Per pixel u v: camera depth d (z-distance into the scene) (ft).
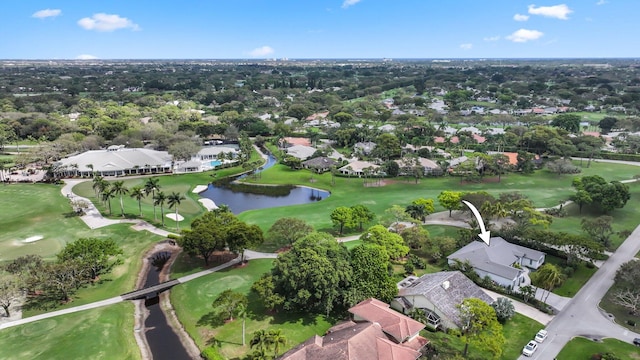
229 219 317.63
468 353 199.82
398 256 284.20
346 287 232.73
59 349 199.31
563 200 433.07
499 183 512.22
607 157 625.82
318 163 587.27
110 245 272.72
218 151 645.92
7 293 222.28
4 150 654.53
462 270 276.62
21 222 361.10
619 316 231.09
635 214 388.16
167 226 363.97
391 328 199.62
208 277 275.18
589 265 287.28
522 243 313.53
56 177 509.76
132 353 201.98
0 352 196.34
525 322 225.15
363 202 437.58
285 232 302.25
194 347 207.82
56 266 237.66
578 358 194.80
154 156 571.28
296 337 210.38
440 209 411.95
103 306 240.94
